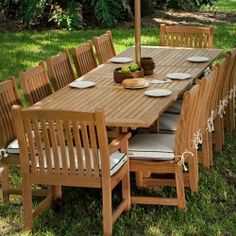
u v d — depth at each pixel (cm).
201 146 802
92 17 1568
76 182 613
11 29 1498
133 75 735
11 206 686
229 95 832
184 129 644
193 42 966
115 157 632
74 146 650
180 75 752
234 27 1498
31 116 602
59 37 1384
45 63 768
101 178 606
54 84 768
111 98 688
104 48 918
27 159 620
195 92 644
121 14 1546
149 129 750
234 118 869
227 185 721
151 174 743
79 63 841
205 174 741
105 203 609
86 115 587
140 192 704
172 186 709
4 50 1262
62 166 612
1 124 662
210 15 1691
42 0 1477
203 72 822
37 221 651
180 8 1758
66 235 629
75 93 708
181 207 655
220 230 635
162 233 631
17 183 729
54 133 605
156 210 667
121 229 631
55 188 670
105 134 591
